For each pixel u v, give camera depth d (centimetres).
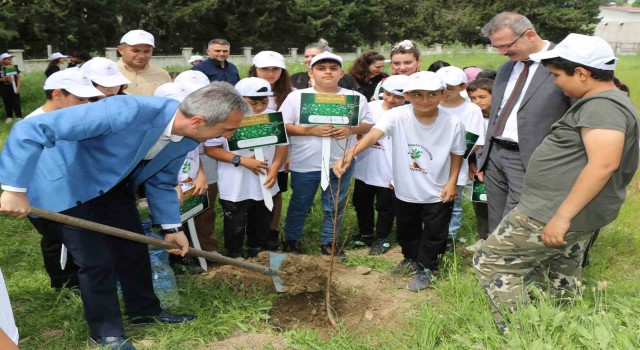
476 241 514
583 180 261
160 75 570
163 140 307
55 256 394
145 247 354
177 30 3538
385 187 503
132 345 326
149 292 362
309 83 589
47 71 1217
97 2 2847
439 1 5078
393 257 501
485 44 5106
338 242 532
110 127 286
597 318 285
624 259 472
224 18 3569
